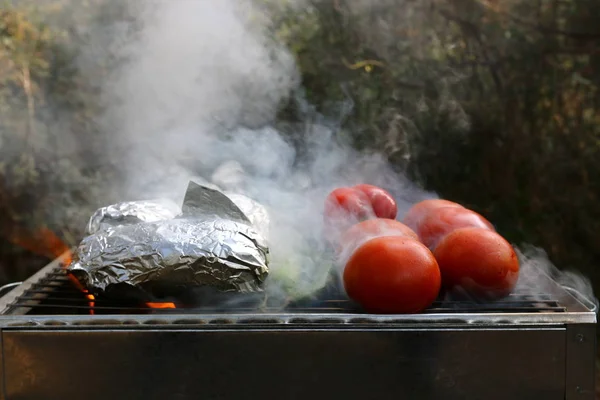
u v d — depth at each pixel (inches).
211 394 36.0
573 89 86.3
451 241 41.6
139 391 35.9
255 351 35.9
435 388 36.4
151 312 39.7
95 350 35.6
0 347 35.3
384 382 36.2
